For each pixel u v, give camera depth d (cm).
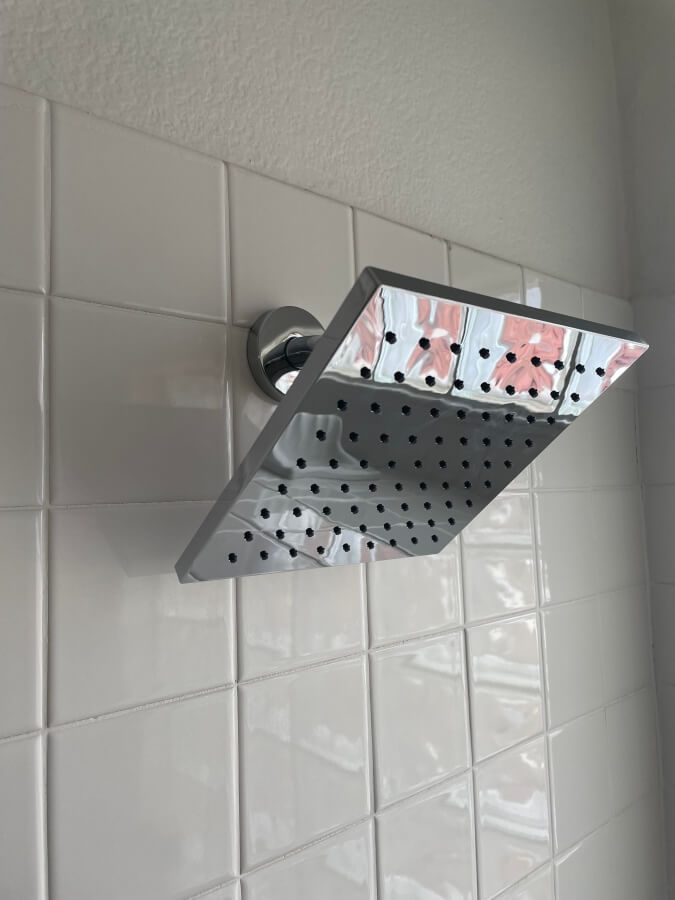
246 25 66
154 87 59
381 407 44
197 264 60
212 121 63
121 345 55
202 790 57
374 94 76
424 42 82
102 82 56
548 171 96
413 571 74
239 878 58
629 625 102
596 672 95
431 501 56
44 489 51
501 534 84
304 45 70
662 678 104
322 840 64
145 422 56
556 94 99
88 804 51
